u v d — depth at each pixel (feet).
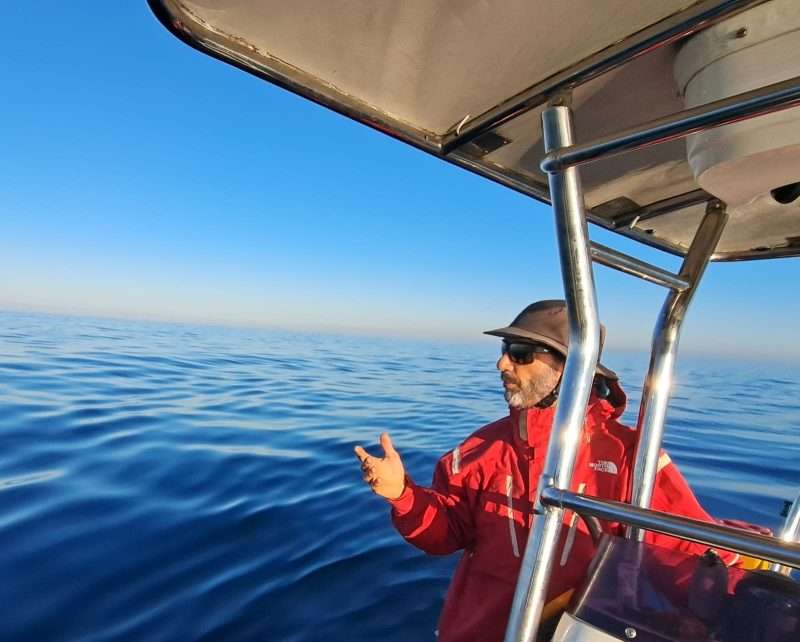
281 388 38.09
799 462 20.27
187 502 13.37
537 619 3.10
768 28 2.53
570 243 3.06
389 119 3.78
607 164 4.66
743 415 34.27
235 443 19.98
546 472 3.16
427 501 5.46
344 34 2.93
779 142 2.46
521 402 5.46
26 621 8.09
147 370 43.16
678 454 21.31
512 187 4.74
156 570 9.82
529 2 2.65
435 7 2.71
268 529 11.85
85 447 18.10
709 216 4.64
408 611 8.71
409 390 41.96
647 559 3.54
